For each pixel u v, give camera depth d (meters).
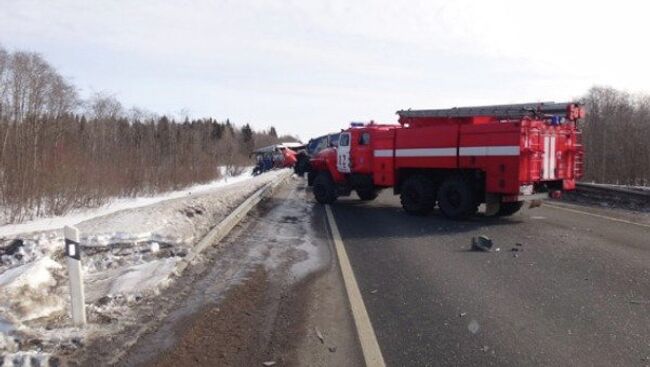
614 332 5.59
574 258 9.12
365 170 17.62
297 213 16.23
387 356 4.99
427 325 5.83
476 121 14.50
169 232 10.94
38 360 4.59
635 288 7.22
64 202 15.47
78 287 5.52
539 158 13.55
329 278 7.91
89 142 24.08
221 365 4.71
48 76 23.53
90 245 9.74
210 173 37.41
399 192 16.47
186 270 8.13
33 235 10.34
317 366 4.75
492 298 6.82
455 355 5.01
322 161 19.38
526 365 4.79
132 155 25.23
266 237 11.51
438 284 7.53
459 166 14.32
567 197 20.05
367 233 12.21
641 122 29.64
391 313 6.25
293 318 6.02
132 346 5.04
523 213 15.61
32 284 6.52
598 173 29.34
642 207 16.67
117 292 6.63
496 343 5.30
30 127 15.96
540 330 5.66
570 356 4.98
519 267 8.53
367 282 7.68
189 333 5.38
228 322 5.81
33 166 14.66
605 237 11.19
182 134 37.16
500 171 13.43
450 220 14.37
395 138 16.25
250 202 16.48
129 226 11.19
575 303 6.58
